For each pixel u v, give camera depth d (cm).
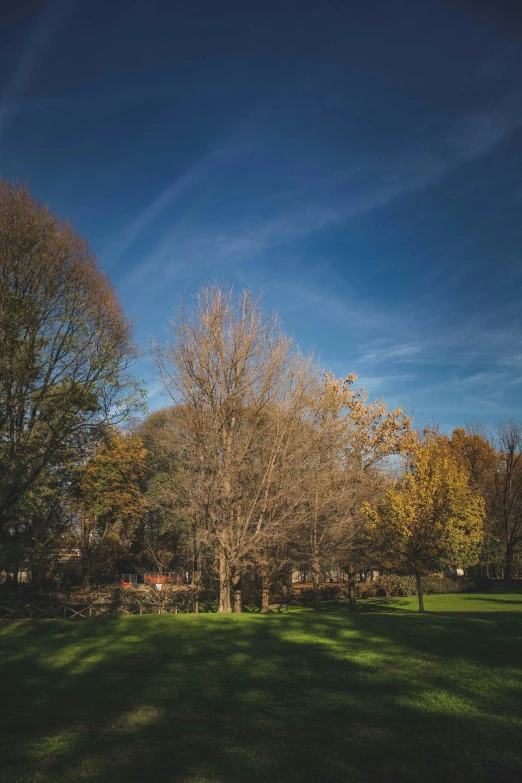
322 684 1104
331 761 736
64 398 2244
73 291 2344
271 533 2145
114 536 4025
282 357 2377
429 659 1299
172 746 787
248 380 2300
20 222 2295
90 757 746
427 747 784
